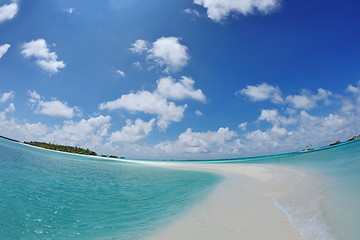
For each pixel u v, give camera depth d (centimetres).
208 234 570
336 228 505
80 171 2134
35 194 988
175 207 866
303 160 2366
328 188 870
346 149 2645
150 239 549
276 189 1025
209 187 1325
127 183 1573
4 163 1888
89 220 696
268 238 520
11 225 614
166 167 3441
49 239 545
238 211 751
